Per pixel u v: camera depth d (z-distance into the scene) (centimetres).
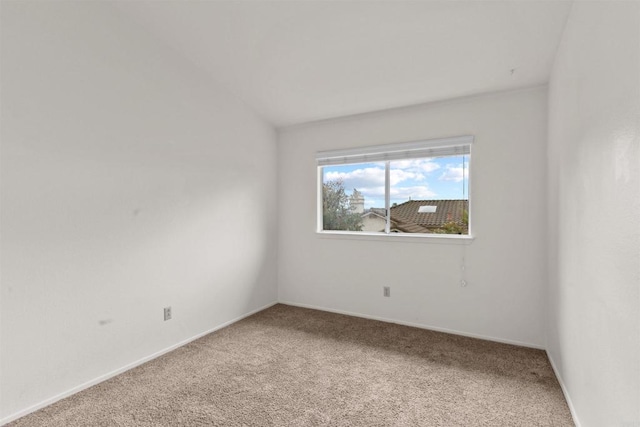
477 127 296
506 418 181
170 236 272
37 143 190
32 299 188
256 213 372
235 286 342
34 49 188
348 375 229
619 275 119
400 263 334
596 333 144
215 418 181
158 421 179
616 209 122
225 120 327
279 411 188
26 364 186
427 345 280
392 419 180
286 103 347
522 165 278
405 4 207
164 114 266
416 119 324
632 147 109
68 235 205
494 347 276
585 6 162
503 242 287
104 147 224
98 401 197
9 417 179
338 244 370
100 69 222
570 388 190
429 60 256
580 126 169
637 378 104
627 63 113
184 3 224
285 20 233
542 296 272
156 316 260
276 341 288
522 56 238
